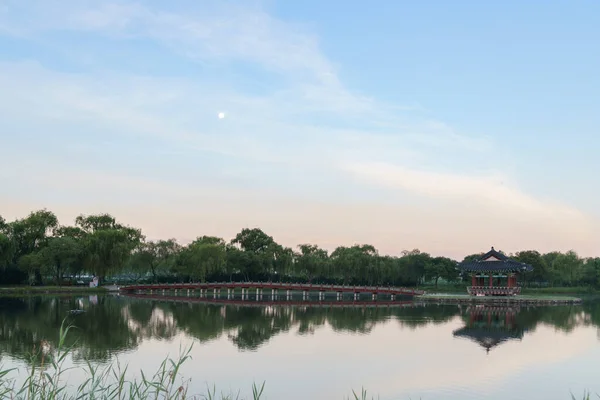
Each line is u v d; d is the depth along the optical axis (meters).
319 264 126.94
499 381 31.69
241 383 30.28
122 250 101.44
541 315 73.00
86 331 49.62
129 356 37.34
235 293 124.56
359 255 131.62
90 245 100.00
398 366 35.44
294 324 58.22
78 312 66.12
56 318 59.00
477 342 46.28
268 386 29.80
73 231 110.06
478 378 32.34
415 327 56.59
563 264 136.00
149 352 39.03
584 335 51.88
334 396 28.14
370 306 86.62
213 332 50.59
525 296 107.12
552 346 44.59
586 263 140.75
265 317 65.62
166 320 60.31
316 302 95.75
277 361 36.47
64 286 105.31
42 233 104.12
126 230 119.19
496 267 103.31
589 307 89.69
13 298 85.25
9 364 32.72
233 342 44.56
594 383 31.41
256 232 154.75
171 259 123.31
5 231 99.12
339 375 32.66
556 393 29.20
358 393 28.77
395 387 30.06
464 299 97.19
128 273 136.88
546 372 34.19
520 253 137.88
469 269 104.38
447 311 77.50
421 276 142.88
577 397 28.39
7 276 101.25
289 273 133.12
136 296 101.12
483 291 102.69
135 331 50.34
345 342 45.28
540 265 134.00
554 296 113.44
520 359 38.44
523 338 49.22
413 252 142.62
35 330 49.03
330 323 59.56
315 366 35.06
